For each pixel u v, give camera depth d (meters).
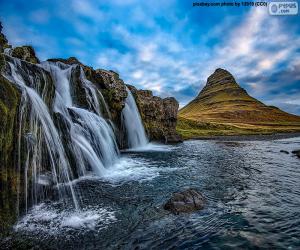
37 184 12.45
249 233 9.32
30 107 13.45
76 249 8.27
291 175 18.91
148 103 47.62
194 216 10.71
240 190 14.73
